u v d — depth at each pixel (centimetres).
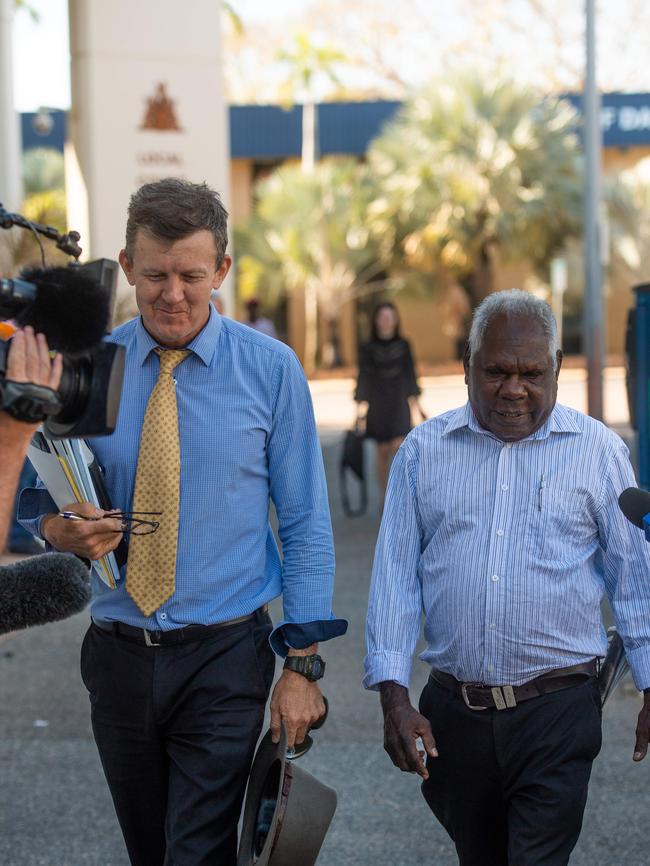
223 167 1275
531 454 288
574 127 3497
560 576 285
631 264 3356
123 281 1068
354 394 1097
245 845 288
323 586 297
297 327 3669
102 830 445
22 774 496
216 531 289
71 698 593
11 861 419
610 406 2055
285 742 279
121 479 291
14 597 206
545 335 282
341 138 3697
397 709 290
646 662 286
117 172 1241
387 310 1084
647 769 486
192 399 290
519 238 3231
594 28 1554
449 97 3253
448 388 2720
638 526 274
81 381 186
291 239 3341
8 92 1032
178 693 290
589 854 416
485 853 306
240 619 294
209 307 292
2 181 1035
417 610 300
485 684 288
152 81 1246
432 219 3269
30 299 182
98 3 1223
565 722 285
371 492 1262
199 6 1256
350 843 427
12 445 182
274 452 298
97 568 290
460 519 290
